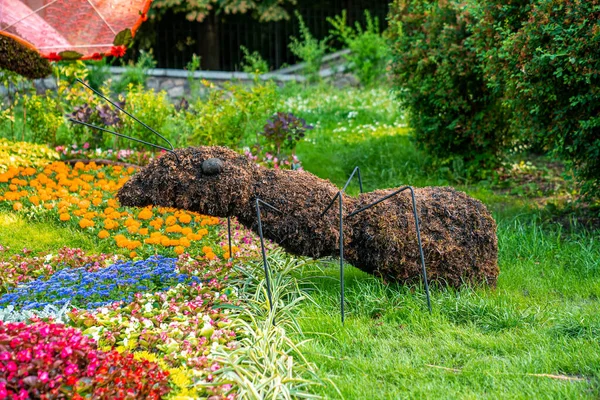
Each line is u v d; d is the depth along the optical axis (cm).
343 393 357
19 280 493
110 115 894
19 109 1301
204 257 557
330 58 1750
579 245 605
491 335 425
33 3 726
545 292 507
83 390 301
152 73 1513
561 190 826
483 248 507
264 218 477
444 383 364
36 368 301
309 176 504
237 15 1875
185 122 927
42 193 684
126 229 628
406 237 487
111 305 441
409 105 916
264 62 1652
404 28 915
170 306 436
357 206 498
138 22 720
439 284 500
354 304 477
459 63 809
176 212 669
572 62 575
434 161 932
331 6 1952
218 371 358
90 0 716
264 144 856
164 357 368
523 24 621
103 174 786
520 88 645
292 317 443
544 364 381
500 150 914
